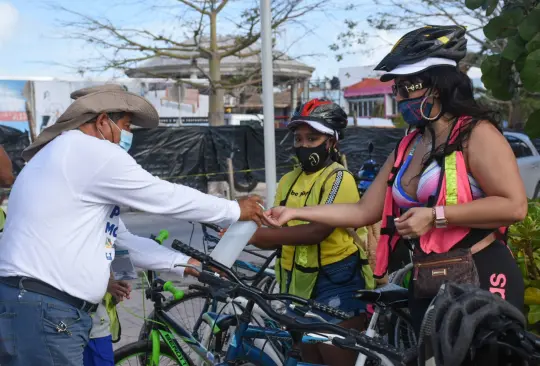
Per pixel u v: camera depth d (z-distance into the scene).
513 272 2.63
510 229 3.77
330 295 3.45
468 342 1.76
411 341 3.41
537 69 3.65
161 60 24.92
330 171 3.47
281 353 3.12
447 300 1.87
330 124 3.45
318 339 2.90
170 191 2.79
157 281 3.57
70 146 2.73
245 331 3.11
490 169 2.52
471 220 2.51
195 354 3.69
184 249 3.05
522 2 3.94
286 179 3.70
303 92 26.91
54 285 2.66
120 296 3.34
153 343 3.52
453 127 2.61
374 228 4.06
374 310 3.05
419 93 2.63
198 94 20.53
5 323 2.66
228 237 3.05
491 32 3.97
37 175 2.73
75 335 2.70
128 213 12.37
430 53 2.58
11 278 2.67
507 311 1.85
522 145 13.02
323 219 3.09
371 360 2.88
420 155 2.75
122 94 2.95
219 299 2.89
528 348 1.81
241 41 18.69
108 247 2.83
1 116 16.33
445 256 2.58
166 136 14.72
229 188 14.30
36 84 16.62
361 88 32.09
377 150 16.44
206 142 15.02
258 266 4.96
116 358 3.52
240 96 29.67
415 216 2.53
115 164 2.70
